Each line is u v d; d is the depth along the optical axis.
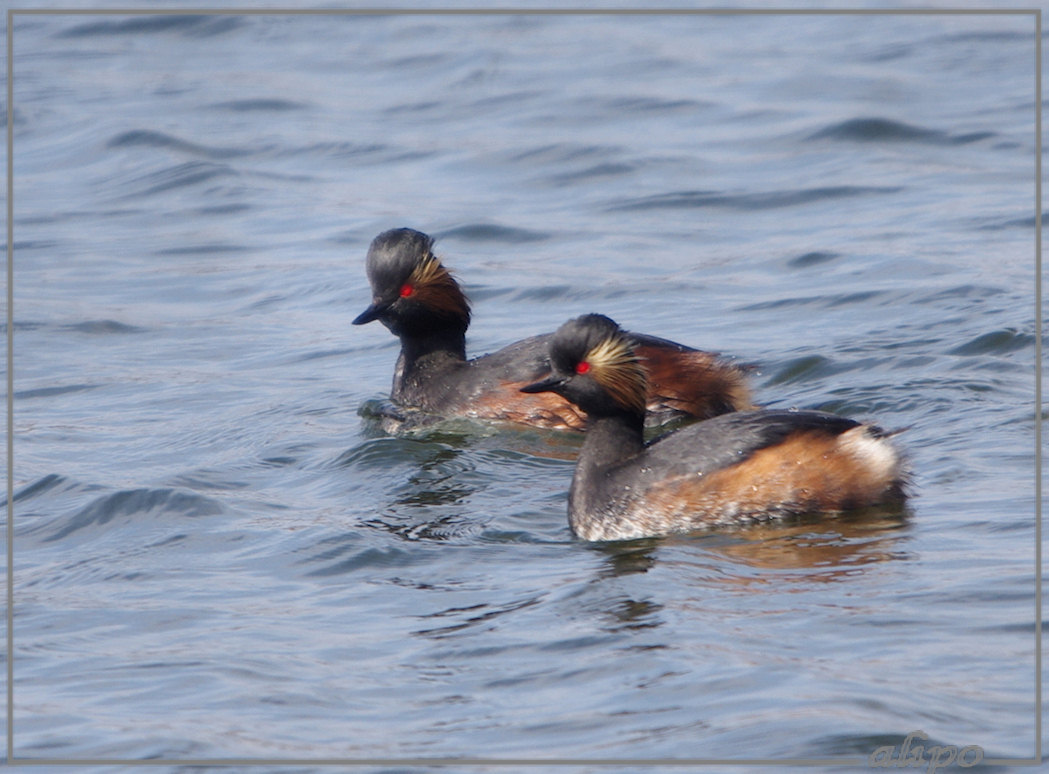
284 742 8.74
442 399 16.64
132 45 38.94
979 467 13.38
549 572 11.58
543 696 9.23
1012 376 16.38
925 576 10.78
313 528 12.74
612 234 24.56
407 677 9.60
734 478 12.38
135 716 9.16
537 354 16.45
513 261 23.45
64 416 17.06
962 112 30.20
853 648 9.56
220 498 13.77
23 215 26.97
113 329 20.92
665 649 9.74
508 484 14.11
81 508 13.60
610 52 36.72
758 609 10.35
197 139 30.86
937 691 8.90
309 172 29.08
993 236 22.86
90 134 31.39
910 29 37.25
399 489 13.95
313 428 16.16
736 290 21.36
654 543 12.17
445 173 28.45
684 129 30.27
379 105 33.28
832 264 22.16
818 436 12.52
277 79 35.56
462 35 39.25
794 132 29.44
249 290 22.70
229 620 10.74
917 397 15.74
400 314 16.70
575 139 29.80
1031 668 9.16
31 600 11.36
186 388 18.09
